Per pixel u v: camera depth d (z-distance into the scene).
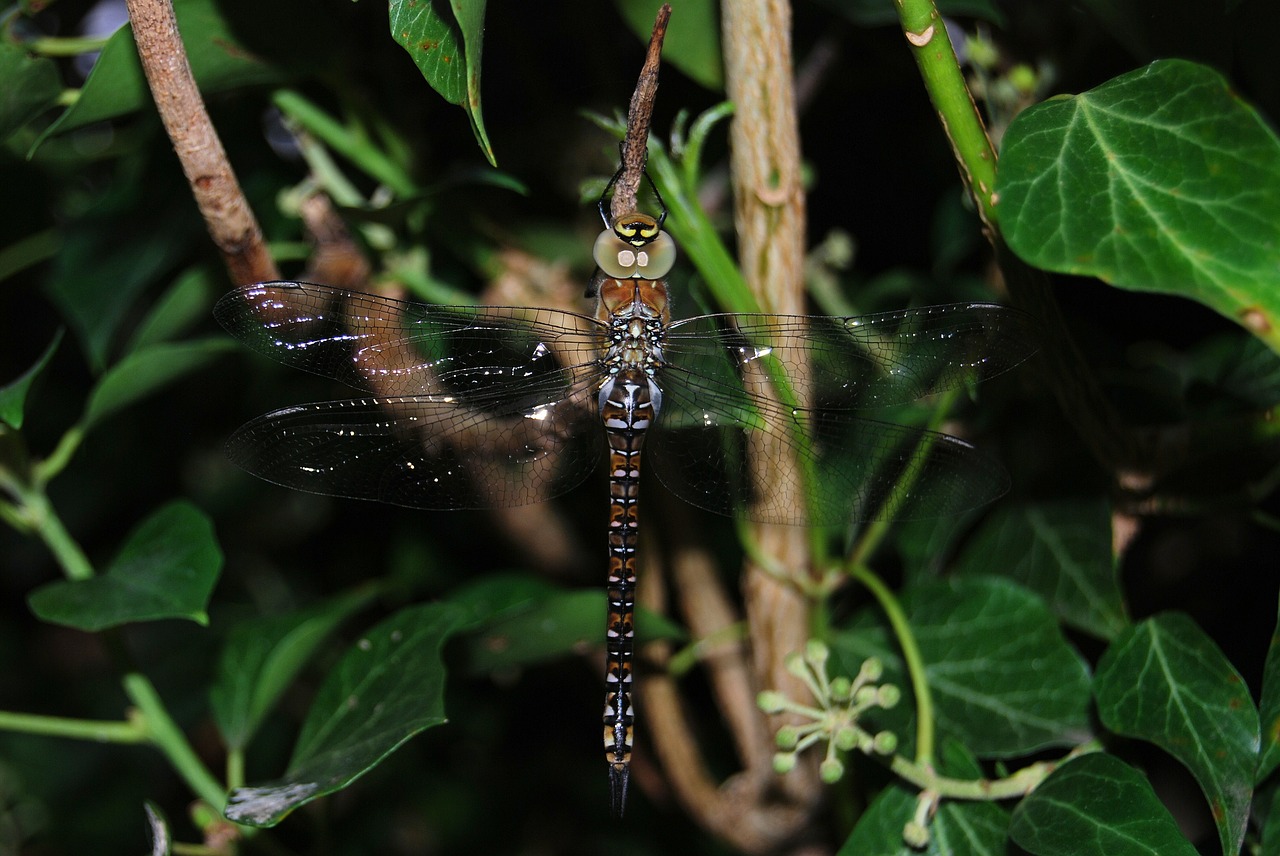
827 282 0.66
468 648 0.64
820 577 0.63
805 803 0.65
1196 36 0.61
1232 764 0.60
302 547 0.73
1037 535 0.63
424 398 0.64
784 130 0.61
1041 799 0.60
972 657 0.62
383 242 0.65
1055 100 0.59
